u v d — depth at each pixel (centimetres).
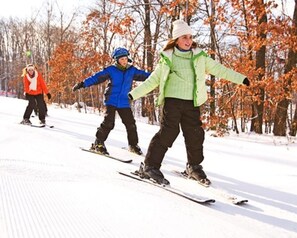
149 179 380
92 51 1953
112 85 547
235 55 1166
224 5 1076
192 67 369
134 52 1623
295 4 1078
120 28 1581
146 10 1688
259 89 1092
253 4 1004
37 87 852
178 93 369
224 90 1170
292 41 999
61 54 2273
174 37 366
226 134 1113
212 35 1161
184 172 423
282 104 1179
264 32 1017
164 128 373
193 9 1171
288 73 1023
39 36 4756
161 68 371
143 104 2089
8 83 6419
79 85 527
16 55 6444
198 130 382
